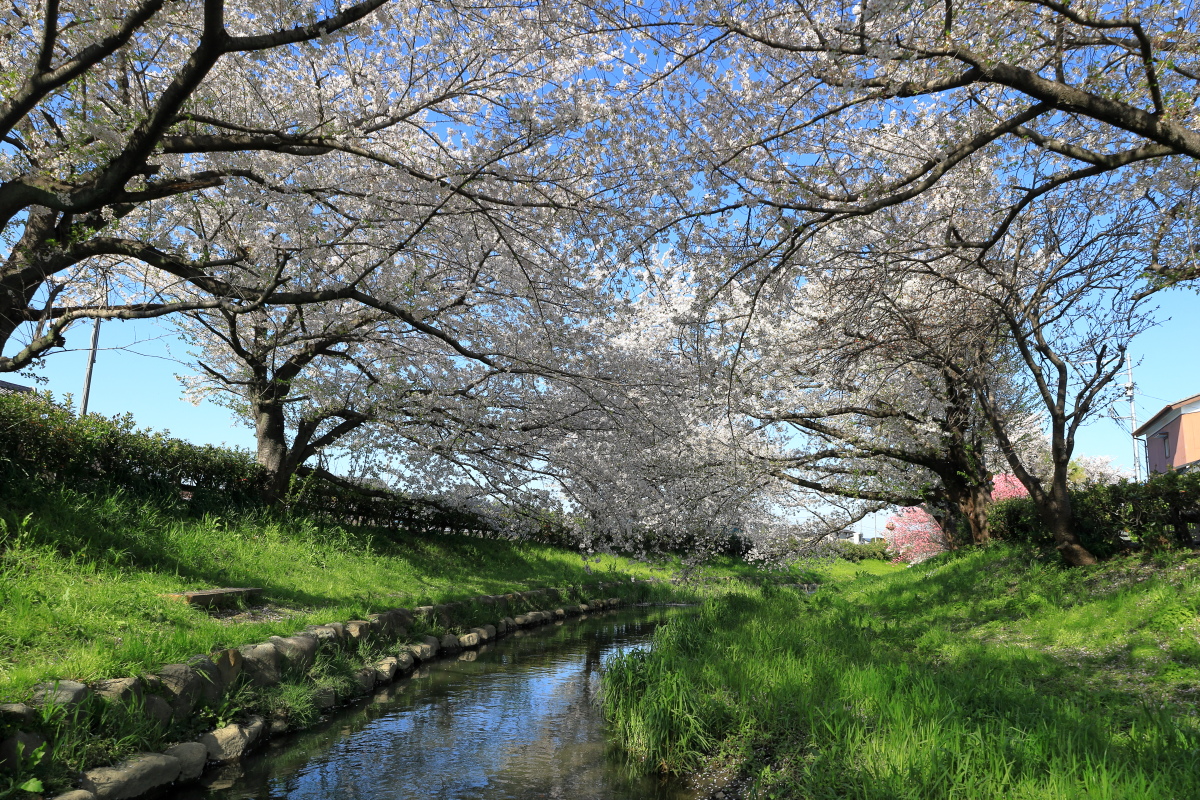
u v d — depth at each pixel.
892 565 28.62
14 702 3.99
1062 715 4.93
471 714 7.30
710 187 7.52
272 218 8.08
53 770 3.91
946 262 9.80
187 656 5.55
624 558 22.94
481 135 8.00
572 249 9.34
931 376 12.00
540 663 10.30
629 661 8.12
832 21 6.64
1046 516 10.34
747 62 7.25
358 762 5.68
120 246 6.72
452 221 8.66
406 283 7.72
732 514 14.74
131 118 5.66
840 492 14.76
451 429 12.30
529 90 7.92
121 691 4.66
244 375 13.00
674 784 5.30
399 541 14.68
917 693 5.34
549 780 5.42
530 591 15.39
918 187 5.71
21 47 6.60
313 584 9.74
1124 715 5.05
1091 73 5.91
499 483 13.62
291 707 6.30
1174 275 7.15
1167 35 6.08
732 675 6.73
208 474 10.97
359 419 12.37
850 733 4.75
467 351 8.37
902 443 13.09
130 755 4.50
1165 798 3.49
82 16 5.43
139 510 8.72
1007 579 10.85
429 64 7.56
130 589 6.57
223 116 7.51
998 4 5.82
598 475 12.71
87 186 5.63
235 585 8.38
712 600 14.54
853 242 8.96
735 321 10.00
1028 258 9.76
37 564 6.26
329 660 7.43
